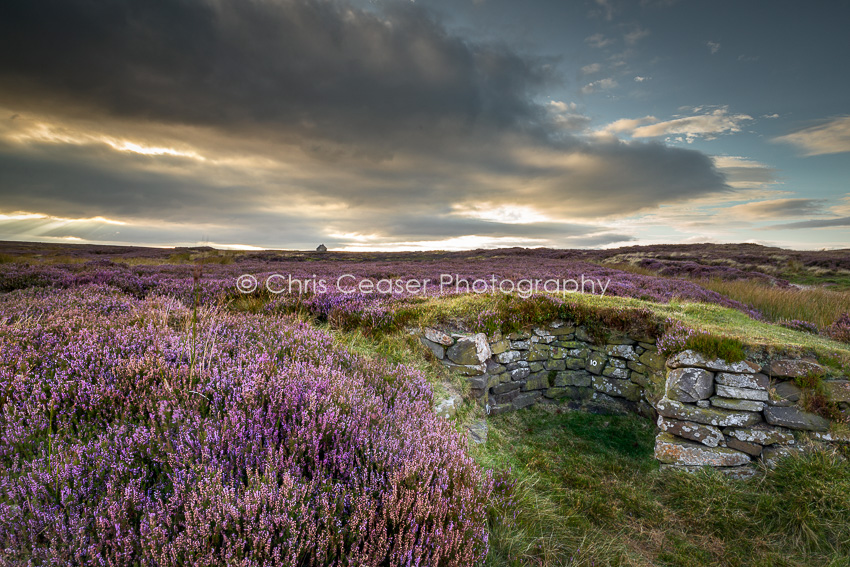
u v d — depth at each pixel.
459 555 2.53
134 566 1.88
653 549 4.06
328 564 2.21
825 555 3.98
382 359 5.99
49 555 1.86
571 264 25.05
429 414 4.44
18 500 2.14
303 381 3.81
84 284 8.94
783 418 5.13
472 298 8.51
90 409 3.07
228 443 2.69
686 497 4.85
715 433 5.34
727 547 4.12
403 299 8.80
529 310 7.73
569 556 3.59
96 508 2.10
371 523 2.38
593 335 7.73
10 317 5.01
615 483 5.13
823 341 7.44
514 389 7.34
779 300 12.90
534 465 5.26
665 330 6.73
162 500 2.33
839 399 5.08
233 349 4.82
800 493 4.49
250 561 1.93
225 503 2.17
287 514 2.26
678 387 5.64
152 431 2.76
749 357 5.56
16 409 2.88
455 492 3.01
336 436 3.11
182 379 3.54
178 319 5.74
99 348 4.04
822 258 26.25
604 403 7.50
